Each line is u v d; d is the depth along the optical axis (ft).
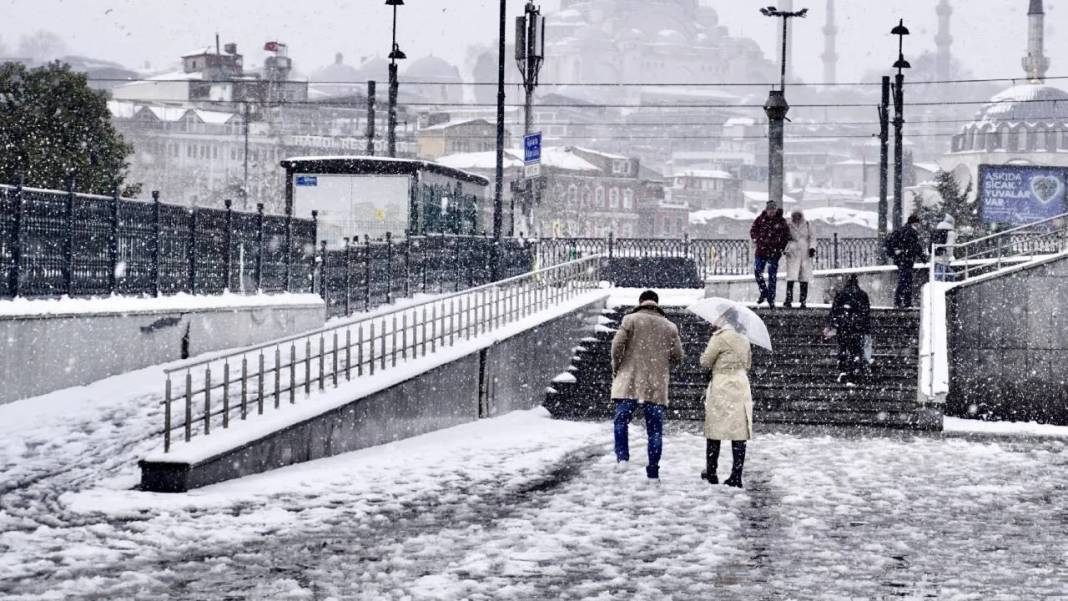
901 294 116.16
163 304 90.74
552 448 74.90
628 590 37.91
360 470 63.62
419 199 145.59
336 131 618.85
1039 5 570.05
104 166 181.88
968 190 283.38
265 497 55.26
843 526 49.98
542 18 168.76
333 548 44.29
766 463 69.92
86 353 81.82
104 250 85.56
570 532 47.70
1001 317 97.96
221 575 39.63
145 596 36.60
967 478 65.36
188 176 559.38
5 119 176.96
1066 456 76.84
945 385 90.58
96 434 68.33
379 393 74.02
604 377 103.71
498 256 140.15
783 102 128.67
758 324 61.46
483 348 89.15
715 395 60.34
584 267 118.42
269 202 496.64
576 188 595.88
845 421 93.30
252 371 86.02
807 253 112.06
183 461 56.18
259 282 106.22
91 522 48.98
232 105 597.11
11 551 43.09
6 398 74.69
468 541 45.60
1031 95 546.67
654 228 640.58
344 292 123.65
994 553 44.86
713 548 44.68
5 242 75.87
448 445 75.41
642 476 63.16
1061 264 96.78
